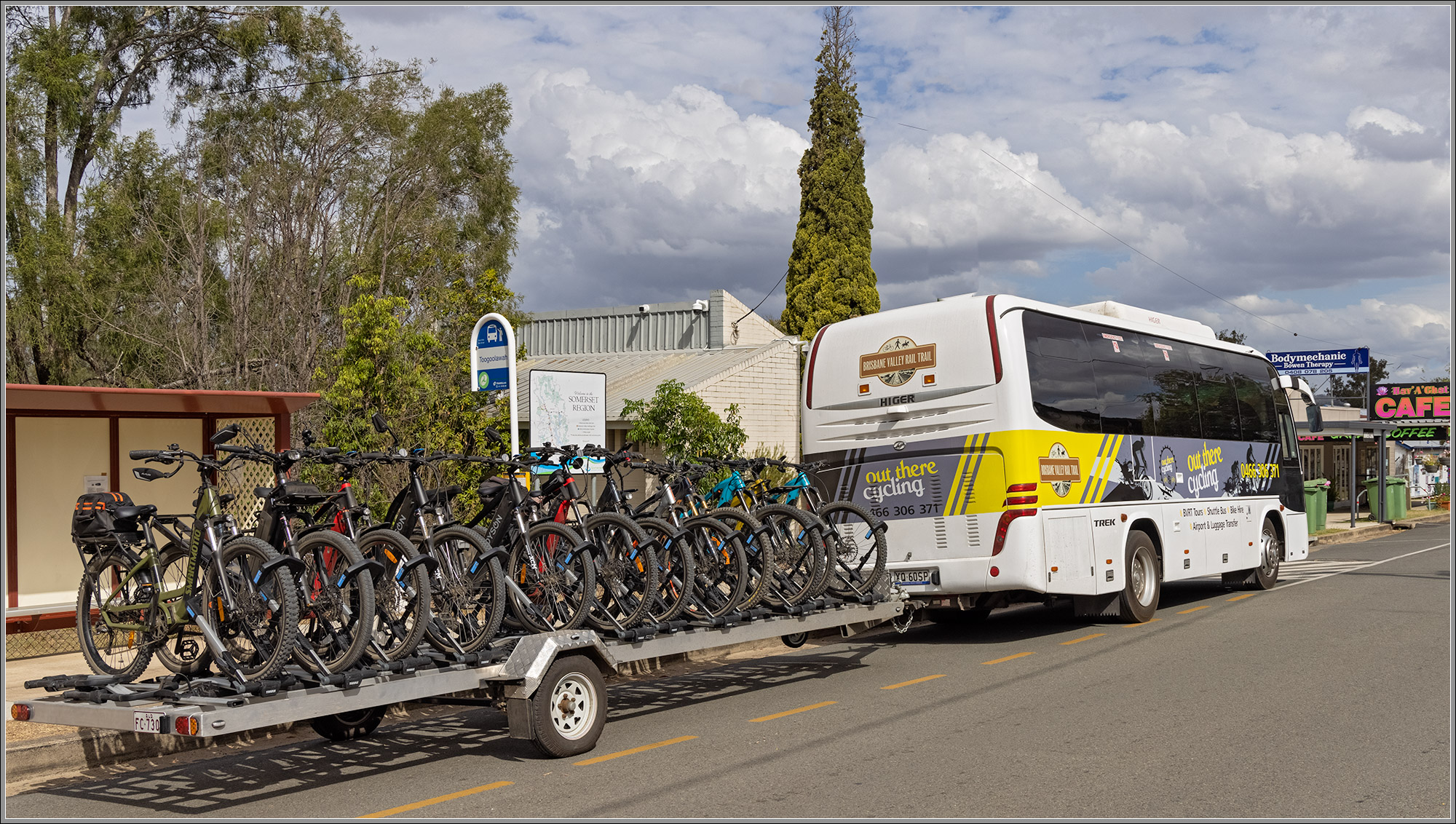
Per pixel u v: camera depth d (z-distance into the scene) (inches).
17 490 446.0
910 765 275.9
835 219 1253.7
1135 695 354.9
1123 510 520.1
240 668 263.6
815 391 524.1
